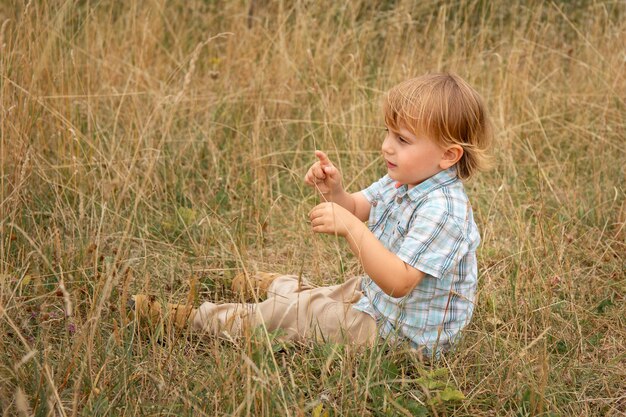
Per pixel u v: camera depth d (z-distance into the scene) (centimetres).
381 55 481
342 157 378
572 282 270
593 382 221
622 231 311
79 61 395
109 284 207
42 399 185
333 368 218
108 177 312
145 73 396
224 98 401
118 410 190
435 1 517
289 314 234
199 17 513
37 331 229
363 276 245
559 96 433
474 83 436
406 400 207
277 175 354
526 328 233
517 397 209
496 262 286
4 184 278
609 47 458
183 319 235
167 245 291
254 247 310
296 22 459
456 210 217
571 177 360
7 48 327
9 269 254
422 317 222
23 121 311
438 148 217
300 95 423
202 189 349
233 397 186
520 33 471
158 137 369
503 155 368
